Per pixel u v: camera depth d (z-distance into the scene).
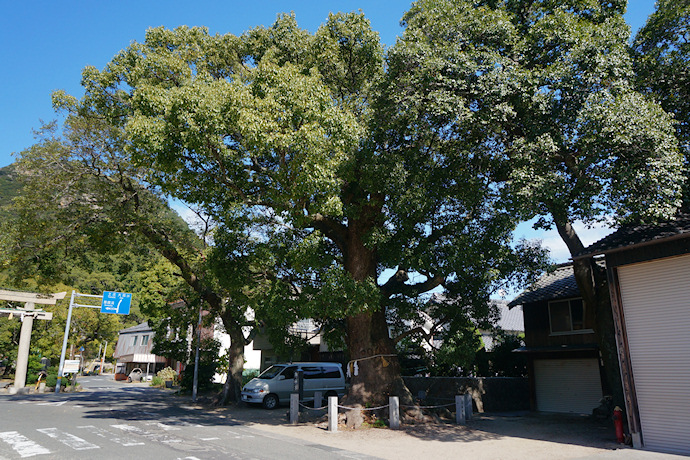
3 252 18.53
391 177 13.05
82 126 17.84
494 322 17.14
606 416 16.12
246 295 19.14
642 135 10.67
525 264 15.16
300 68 14.29
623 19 13.22
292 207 13.13
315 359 31.53
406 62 13.15
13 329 38.66
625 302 11.53
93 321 51.31
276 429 13.94
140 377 48.09
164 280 25.27
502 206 13.13
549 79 12.35
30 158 17.83
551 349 19.66
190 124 11.39
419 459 9.83
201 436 11.89
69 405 19.55
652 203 10.63
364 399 15.07
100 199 18.52
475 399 20.95
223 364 29.30
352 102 14.86
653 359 10.79
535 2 14.70
